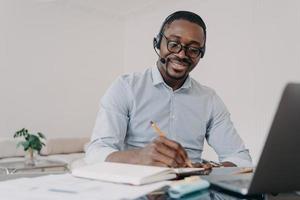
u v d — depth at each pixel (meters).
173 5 4.77
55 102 4.69
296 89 0.52
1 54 4.25
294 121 0.54
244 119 3.88
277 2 3.59
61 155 4.08
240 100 3.94
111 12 5.17
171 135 1.30
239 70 3.96
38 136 3.72
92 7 4.95
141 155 0.88
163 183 0.66
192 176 0.72
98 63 5.17
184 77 1.32
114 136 1.18
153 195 0.61
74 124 4.87
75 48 4.91
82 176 0.73
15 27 4.36
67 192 0.60
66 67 4.82
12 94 4.32
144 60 5.19
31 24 4.49
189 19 1.26
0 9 4.25
